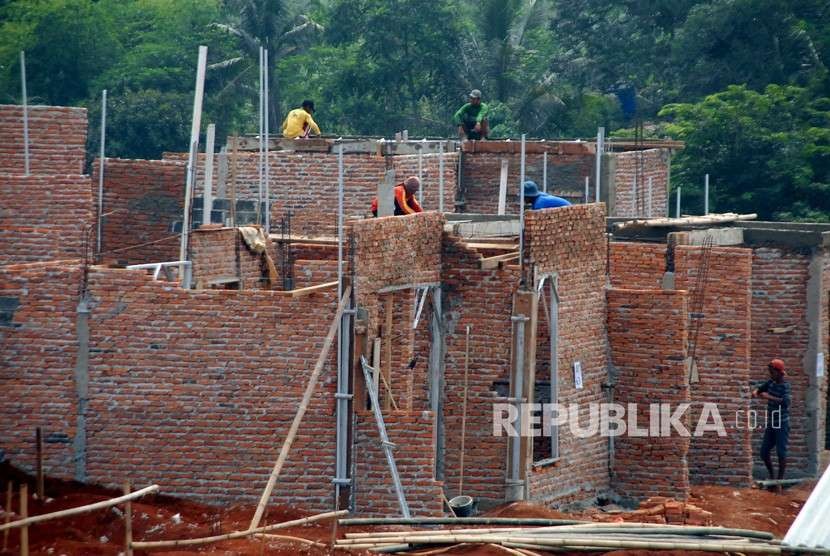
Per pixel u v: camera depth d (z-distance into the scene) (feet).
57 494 169.27
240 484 173.58
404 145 290.76
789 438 240.32
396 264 180.34
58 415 172.55
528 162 297.12
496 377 191.31
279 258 206.90
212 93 476.95
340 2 479.82
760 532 175.83
